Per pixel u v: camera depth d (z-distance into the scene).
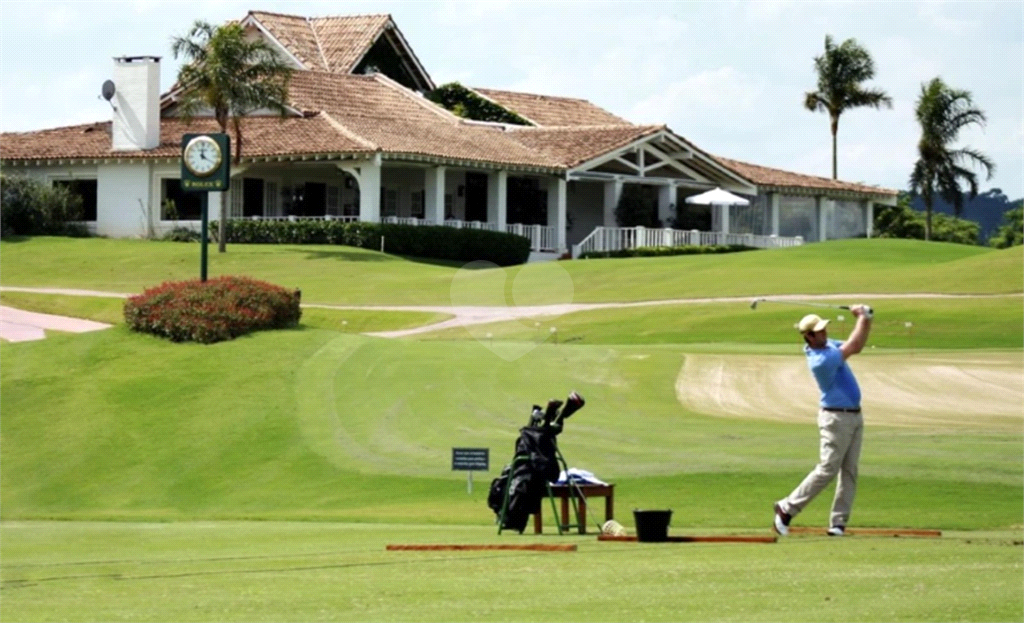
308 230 80.06
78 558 19.31
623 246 91.06
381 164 80.44
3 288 66.62
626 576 16.17
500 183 87.38
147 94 86.25
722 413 35.28
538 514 22.23
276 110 80.56
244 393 38.69
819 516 24.06
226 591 15.63
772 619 13.47
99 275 71.00
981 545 18.91
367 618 13.86
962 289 60.03
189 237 82.88
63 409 38.34
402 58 108.56
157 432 35.88
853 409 20.33
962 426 32.53
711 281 65.56
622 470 28.00
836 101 131.88
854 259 76.75
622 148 92.00
